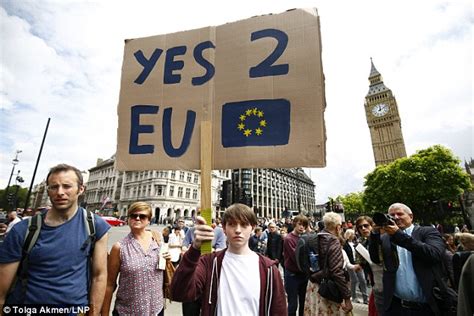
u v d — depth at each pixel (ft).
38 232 5.67
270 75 7.15
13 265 5.42
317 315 9.36
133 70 8.44
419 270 7.29
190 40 8.12
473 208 108.17
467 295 5.04
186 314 10.16
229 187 24.63
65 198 5.88
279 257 20.44
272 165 6.64
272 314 5.07
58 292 5.42
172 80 7.97
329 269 9.07
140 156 7.66
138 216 8.41
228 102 7.34
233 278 5.19
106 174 191.01
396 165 96.02
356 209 205.26
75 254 5.80
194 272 4.78
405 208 8.53
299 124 6.68
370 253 8.73
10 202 65.21
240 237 5.35
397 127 221.05
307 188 320.50
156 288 8.07
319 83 6.73
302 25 7.20
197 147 7.23
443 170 83.61
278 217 249.14
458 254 8.43
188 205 158.51
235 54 7.59
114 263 7.89
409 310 7.48
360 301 18.63
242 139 6.98
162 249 8.53
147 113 7.95
